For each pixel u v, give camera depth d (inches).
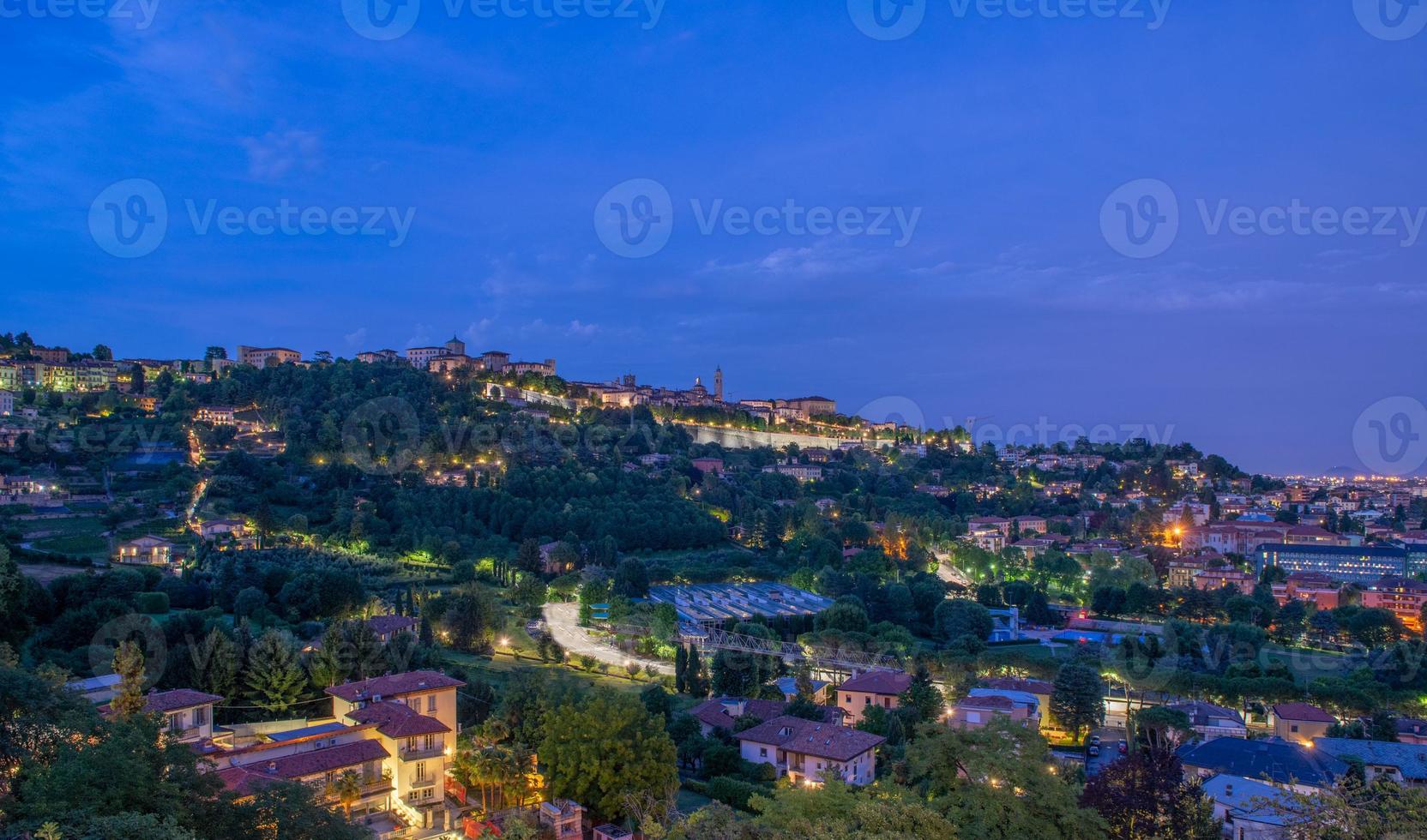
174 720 2856.8
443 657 4835.1
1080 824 1996.8
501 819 2755.9
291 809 1909.4
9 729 1797.5
